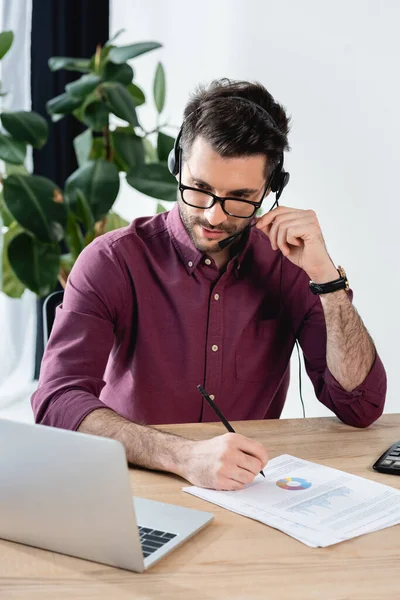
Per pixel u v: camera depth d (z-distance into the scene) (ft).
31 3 12.51
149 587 2.92
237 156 4.68
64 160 12.87
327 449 4.54
